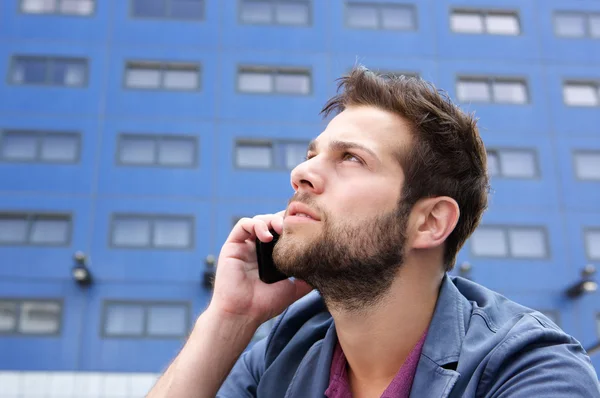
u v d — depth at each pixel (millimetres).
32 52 20781
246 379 1469
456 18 22484
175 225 19203
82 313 18031
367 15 22234
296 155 20344
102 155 19734
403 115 1266
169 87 20781
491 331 1173
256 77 21188
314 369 1291
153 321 18156
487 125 21359
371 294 1197
